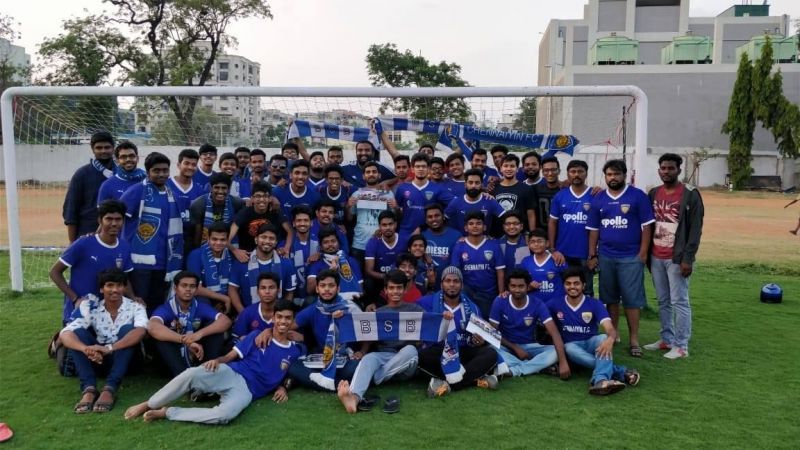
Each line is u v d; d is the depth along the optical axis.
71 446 3.27
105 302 4.15
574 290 4.57
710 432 3.49
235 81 63.00
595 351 4.47
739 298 7.31
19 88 6.80
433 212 5.25
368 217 5.56
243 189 5.99
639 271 5.04
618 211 5.04
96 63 23.83
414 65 27.52
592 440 3.38
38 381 4.30
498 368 4.38
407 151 8.41
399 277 4.40
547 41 45.06
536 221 5.79
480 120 7.47
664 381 4.39
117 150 4.80
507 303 4.77
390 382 4.37
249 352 4.06
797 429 3.54
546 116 11.09
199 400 3.95
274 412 3.78
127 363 4.05
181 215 5.05
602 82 31.41
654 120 31.36
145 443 3.31
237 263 4.77
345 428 3.53
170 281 4.81
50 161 10.93
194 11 24.39
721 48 39.69
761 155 31.06
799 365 4.76
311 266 4.92
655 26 38.09
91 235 4.34
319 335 4.48
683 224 4.86
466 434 3.46
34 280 7.88
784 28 39.41
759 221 16.00
